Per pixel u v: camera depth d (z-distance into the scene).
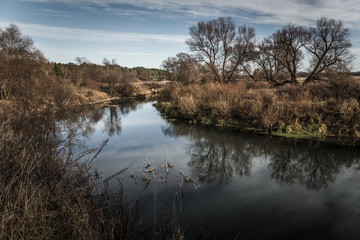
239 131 14.12
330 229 5.18
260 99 15.00
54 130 6.47
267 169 9.10
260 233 5.01
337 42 27.75
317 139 11.62
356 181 7.78
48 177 4.34
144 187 6.95
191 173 8.41
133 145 11.84
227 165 9.55
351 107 11.79
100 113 23.48
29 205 3.29
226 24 33.22
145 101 36.84
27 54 29.05
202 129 15.09
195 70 34.41
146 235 4.55
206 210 5.89
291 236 4.93
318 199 6.60
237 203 6.33
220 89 18.38
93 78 47.50
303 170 8.87
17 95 7.34
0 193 3.51
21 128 5.65
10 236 3.00
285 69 33.75
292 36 30.33
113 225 4.12
